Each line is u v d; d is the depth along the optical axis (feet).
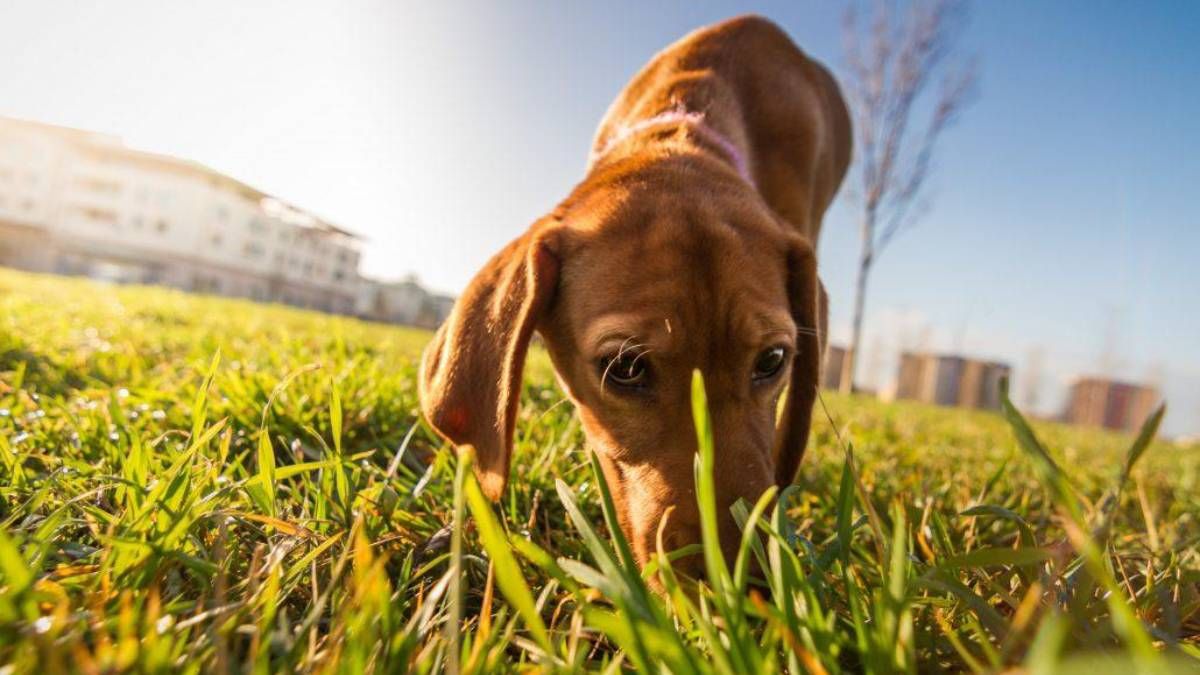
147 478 0.76
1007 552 0.50
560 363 0.94
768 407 0.88
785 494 0.63
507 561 0.44
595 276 0.89
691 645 0.51
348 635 0.48
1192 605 0.61
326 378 1.22
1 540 0.44
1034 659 0.32
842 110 2.20
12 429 0.97
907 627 0.44
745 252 0.90
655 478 0.79
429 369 0.92
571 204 1.02
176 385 1.37
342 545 0.68
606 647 0.59
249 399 1.09
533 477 0.96
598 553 0.50
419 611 0.51
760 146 1.57
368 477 0.92
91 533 0.68
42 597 0.49
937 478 1.27
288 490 0.83
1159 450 3.26
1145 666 0.32
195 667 0.43
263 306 6.93
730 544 0.69
